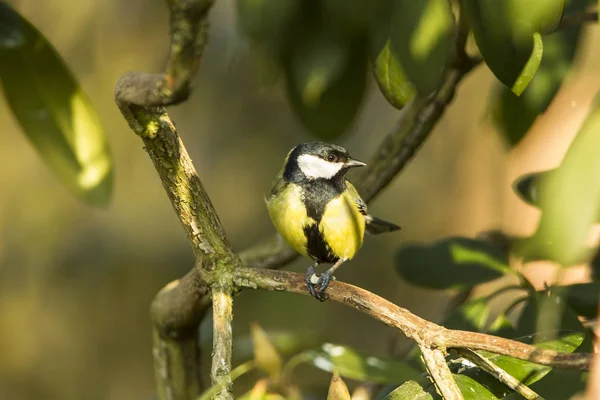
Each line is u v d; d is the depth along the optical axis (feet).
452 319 16.63
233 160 42.91
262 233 42.06
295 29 16.69
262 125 42.91
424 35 12.17
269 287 14.06
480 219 40.06
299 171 21.93
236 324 39.14
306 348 18.69
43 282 41.27
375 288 42.22
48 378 41.19
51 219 41.42
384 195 42.16
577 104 22.79
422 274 17.85
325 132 18.70
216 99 42.27
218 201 42.70
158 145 12.87
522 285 16.71
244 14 14.43
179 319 16.63
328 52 16.57
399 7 12.32
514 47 11.59
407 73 12.38
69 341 41.47
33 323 41.14
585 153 8.11
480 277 17.39
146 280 41.50
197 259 14.55
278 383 14.65
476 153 39.65
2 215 41.11
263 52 17.04
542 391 13.84
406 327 11.85
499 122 20.10
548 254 8.28
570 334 13.03
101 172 19.26
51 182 41.50
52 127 18.97
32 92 18.71
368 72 17.87
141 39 40.19
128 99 11.30
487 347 11.17
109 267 41.16
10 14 18.04
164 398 18.03
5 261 41.22
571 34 17.44
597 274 17.34
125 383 42.06
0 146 41.16
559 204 8.13
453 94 17.84
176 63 10.00
